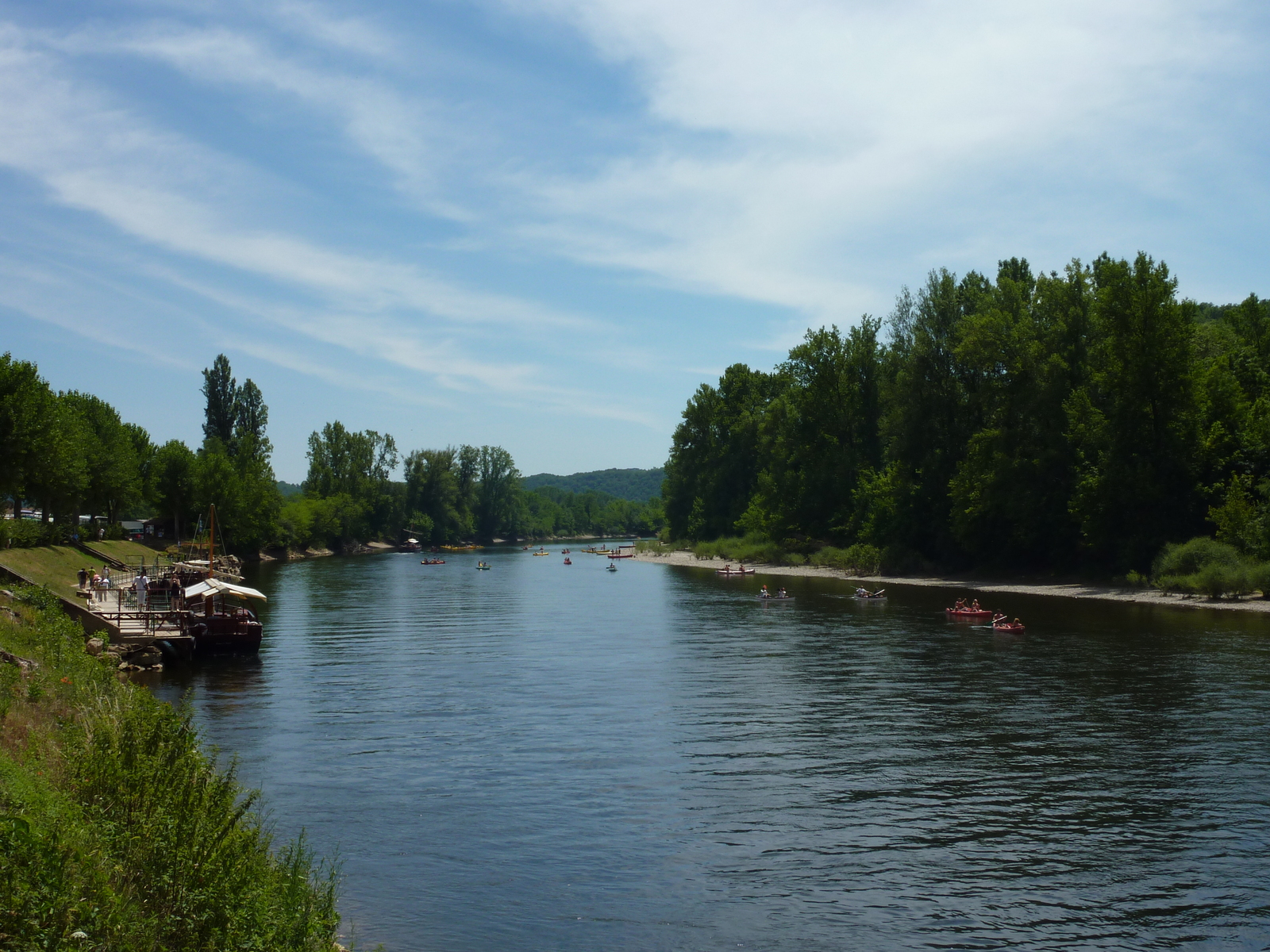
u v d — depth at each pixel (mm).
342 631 55812
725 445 154625
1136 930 14867
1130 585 70875
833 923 15148
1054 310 83000
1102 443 73500
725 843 18719
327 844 18656
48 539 71750
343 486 196250
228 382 152125
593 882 16828
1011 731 27719
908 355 98438
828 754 25531
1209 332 82688
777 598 74812
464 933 14727
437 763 24719
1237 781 22469
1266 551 61844
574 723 29578
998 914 15445
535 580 106000
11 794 12086
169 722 16031
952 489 86562
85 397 100562
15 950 8469
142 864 11367
